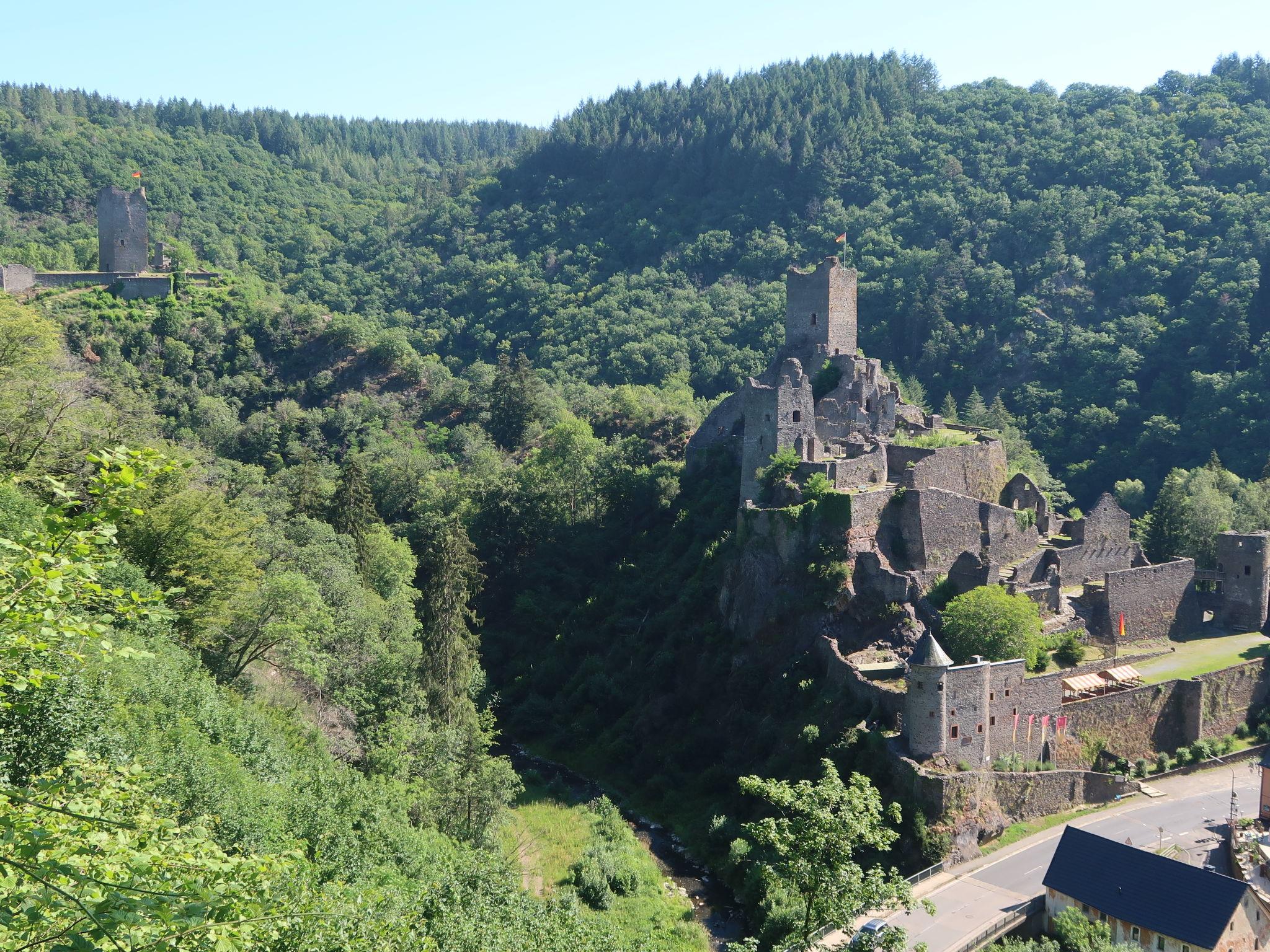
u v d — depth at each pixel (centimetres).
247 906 2467
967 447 10938
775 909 7219
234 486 12988
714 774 9519
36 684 2495
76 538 2423
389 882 5494
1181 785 8919
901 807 7962
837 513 9894
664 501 13062
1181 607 10581
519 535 13962
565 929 6000
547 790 9688
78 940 2045
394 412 17938
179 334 18075
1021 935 6925
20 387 7975
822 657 9569
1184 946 6356
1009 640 8856
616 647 11594
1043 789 8350
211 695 6231
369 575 10831
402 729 7656
